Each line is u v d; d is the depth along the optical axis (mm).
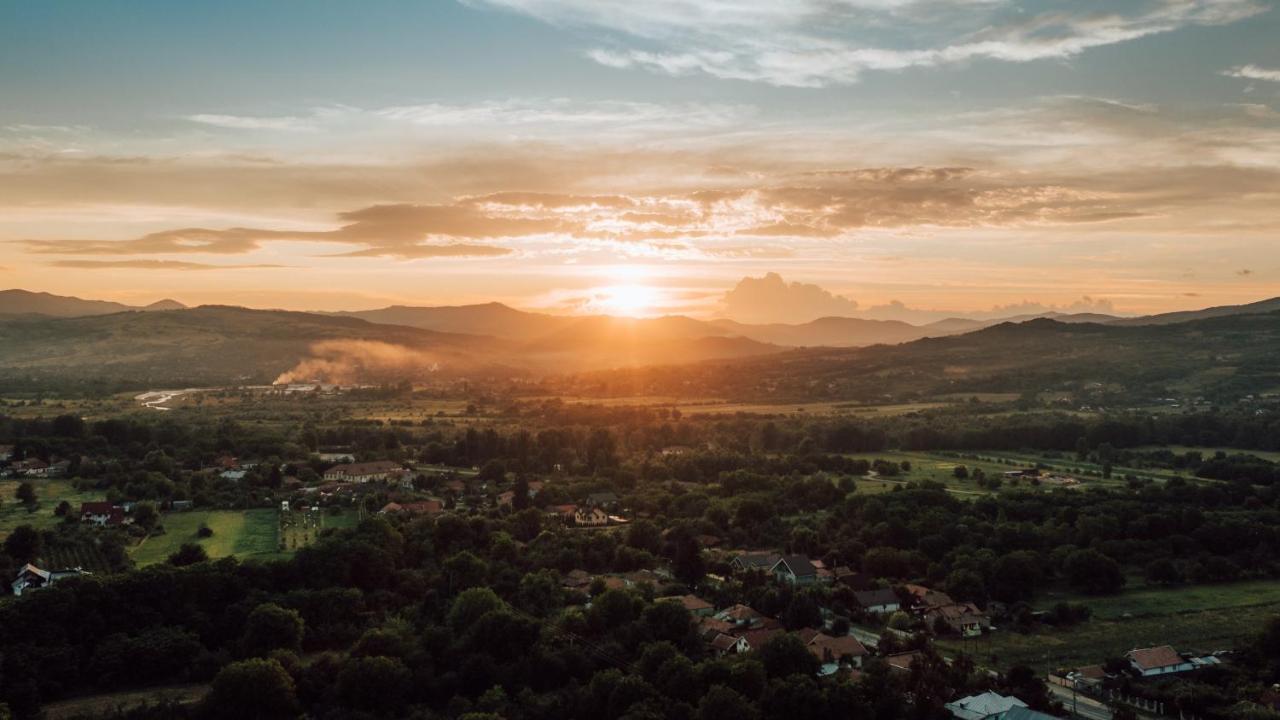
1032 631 182125
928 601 190875
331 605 175500
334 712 141875
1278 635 165000
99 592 166000
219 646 165375
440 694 150250
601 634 167500
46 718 140250
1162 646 170125
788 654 151875
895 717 140750
